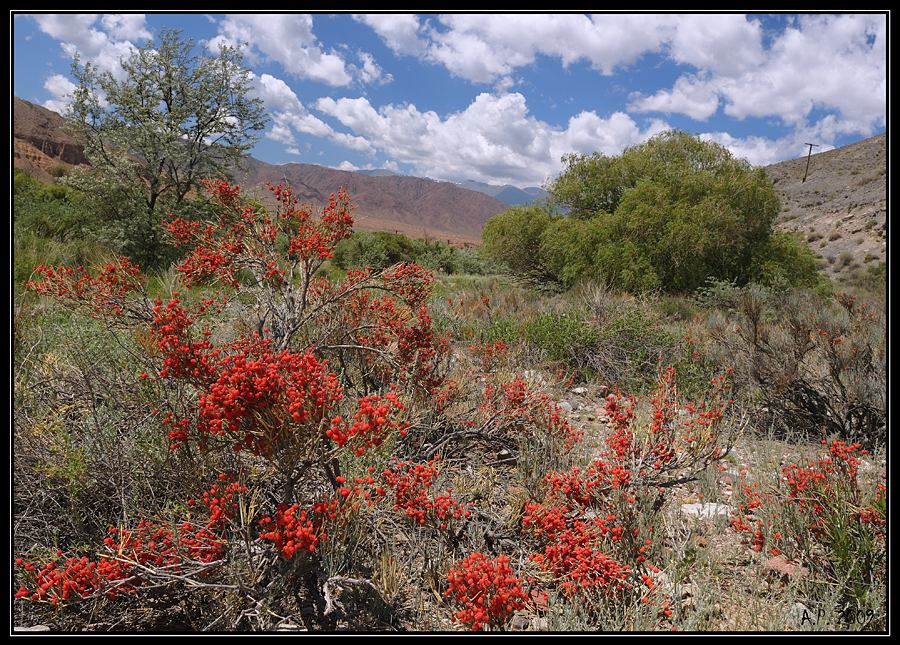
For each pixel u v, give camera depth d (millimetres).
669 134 18000
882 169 54625
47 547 2215
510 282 17031
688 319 9875
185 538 2160
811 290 14070
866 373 4727
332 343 3717
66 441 2480
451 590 2191
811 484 2752
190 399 2545
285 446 2086
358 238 20031
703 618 2143
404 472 2830
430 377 3910
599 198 19266
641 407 4789
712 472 3480
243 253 3566
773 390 4949
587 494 2846
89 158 12008
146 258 11750
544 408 3840
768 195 16031
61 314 3703
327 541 2260
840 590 2271
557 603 2260
